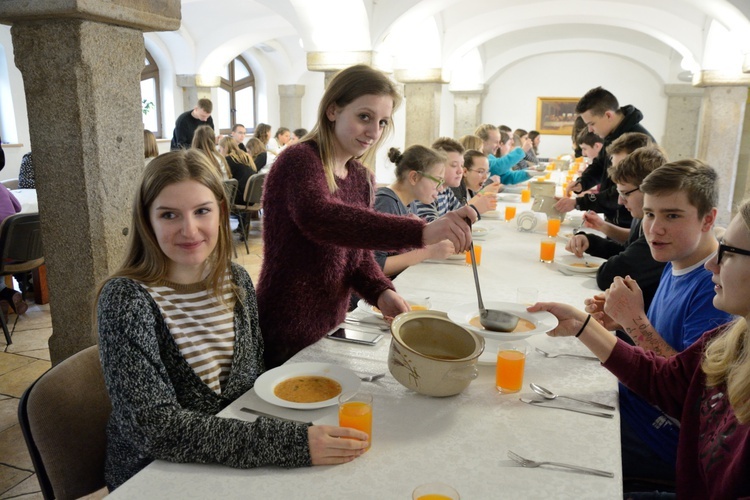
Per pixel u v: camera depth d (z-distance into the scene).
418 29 7.69
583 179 3.87
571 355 1.45
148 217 1.20
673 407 1.26
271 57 12.52
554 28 11.09
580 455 1.01
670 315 1.52
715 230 1.79
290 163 1.47
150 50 9.59
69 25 2.09
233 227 6.74
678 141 11.67
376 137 1.53
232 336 1.31
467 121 11.88
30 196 4.18
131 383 1.04
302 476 0.94
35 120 2.22
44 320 3.58
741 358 1.00
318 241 1.44
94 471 1.26
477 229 3.01
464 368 1.18
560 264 2.35
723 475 0.98
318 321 1.59
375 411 1.15
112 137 2.29
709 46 7.61
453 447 1.03
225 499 0.88
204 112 6.62
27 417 1.17
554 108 12.43
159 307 1.18
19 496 1.95
